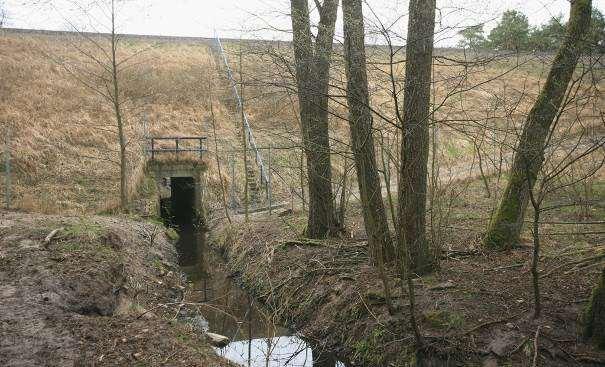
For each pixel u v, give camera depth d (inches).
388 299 282.0
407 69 289.0
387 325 281.3
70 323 255.8
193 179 805.9
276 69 341.4
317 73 342.0
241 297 432.8
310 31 338.3
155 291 398.9
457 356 248.2
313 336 326.0
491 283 304.2
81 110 929.5
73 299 290.5
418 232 313.1
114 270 353.1
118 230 487.2
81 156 776.3
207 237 634.2
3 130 782.5
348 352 295.7
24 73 1018.1
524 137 346.9
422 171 303.9
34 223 449.4
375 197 330.3
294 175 768.3
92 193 685.9
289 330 354.0
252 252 478.6
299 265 397.4
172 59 1246.9
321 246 415.8
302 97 376.5
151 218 645.9
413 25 283.7
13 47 1130.7
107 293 317.4
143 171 708.7
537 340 239.9
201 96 1088.8
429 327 268.2
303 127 418.0
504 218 370.0
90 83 1059.3
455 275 319.6
